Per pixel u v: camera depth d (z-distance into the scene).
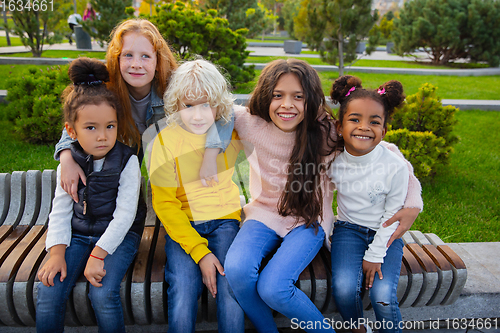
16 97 4.63
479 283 2.17
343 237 1.96
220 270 1.75
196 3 11.46
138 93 2.01
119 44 1.84
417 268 1.92
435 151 3.86
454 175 4.25
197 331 2.03
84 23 11.31
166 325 2.00
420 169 3.79
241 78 7.21
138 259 1.87
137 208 2.00
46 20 11.14
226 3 11.17
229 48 7.32
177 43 7.07
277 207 1.97
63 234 1.75
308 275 1.87
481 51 14.47
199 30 7.06
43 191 2.18
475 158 4.78
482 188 3.93
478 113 7.09
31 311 1.76
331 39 9.33
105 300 1.65
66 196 1.82
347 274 1.79
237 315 1.68
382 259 1.79
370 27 9.02
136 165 1.85
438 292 1.97
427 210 3.44
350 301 1.77
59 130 4.43
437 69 12.67
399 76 11.02
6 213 2.17
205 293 1.87
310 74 1.83
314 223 1.92
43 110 4.43
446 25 14.41
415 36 15.18
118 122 1.84
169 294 1.70
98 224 1.81
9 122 5.18
